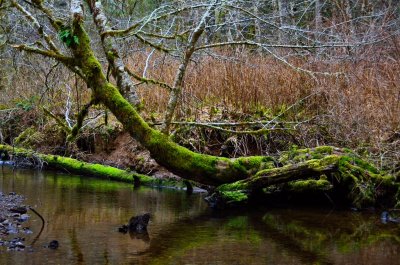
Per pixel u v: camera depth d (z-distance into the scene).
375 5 15.96
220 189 7.80
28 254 5.27
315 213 7.56
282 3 13.48
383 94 9.26
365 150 8.77
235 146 9.67
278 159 8.19
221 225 6.73
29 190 8.74
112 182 9.95
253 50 12.37
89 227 6.42
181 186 9.46
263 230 6.53
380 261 5.36
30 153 11.77
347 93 9.51
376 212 7.66
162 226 6.62
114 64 8.18
